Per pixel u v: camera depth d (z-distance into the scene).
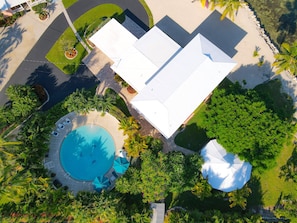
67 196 53.78
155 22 69.81
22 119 61.09
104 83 64.94
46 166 59.41
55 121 61.25
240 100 55.81
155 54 61.31
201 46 60.53
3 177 50.47
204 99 59.94
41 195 53.25
